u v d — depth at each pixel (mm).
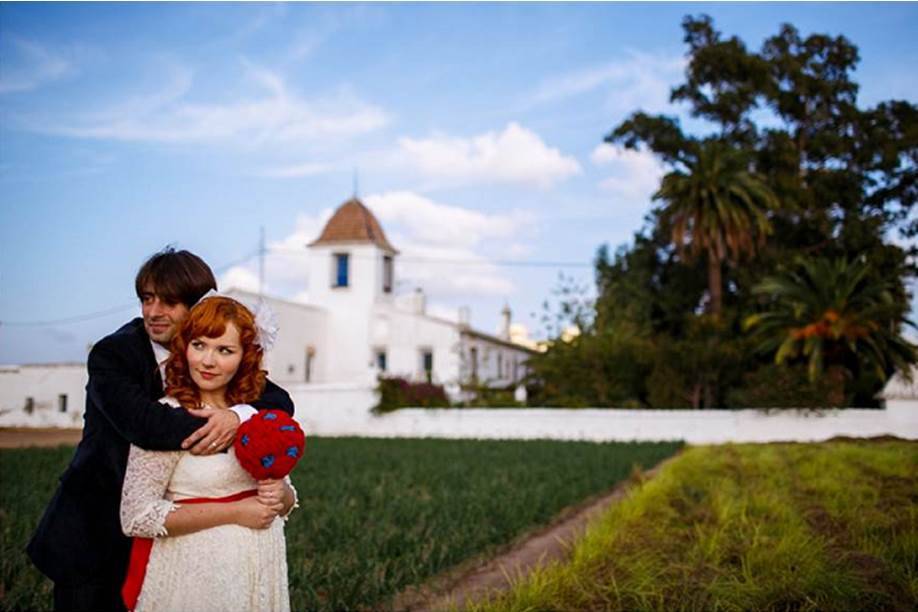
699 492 12258
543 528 12109
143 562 3680
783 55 43031
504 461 21281
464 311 51750
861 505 9781
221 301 3820
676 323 45219
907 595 6438
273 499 3693
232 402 3918
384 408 35062
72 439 20500
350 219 49000
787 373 29625
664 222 41344
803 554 7227
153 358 4051
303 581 7199
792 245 43594
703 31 43812
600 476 17609
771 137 42250
